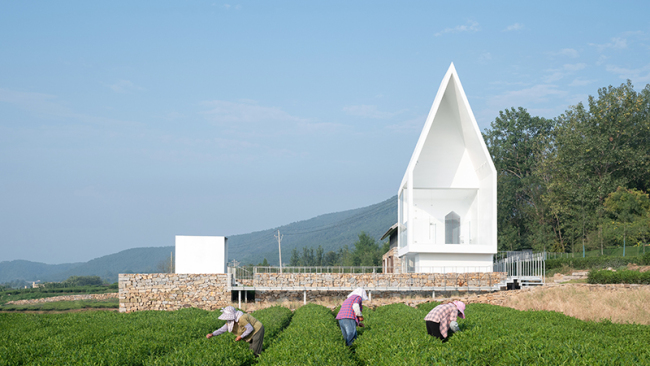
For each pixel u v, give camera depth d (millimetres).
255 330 11836
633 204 46062
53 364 10742
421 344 10812
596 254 47125
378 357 10242
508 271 35438
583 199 50344
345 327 13031
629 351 10086
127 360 11477
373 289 33156
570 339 11633
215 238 35031
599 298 24484
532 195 60562
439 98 34688
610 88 54688
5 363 11555
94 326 20016
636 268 33438
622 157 50469
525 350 9453
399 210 42594
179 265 34469
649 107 52469
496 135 70500
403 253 37875
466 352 9625
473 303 25703
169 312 27062
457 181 37375
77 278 146250
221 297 33406
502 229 60094
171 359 10477
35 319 24578
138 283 33094
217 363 10094
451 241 38406
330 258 118812
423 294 33219
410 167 35219
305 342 11758
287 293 34375
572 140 52625
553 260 42312
